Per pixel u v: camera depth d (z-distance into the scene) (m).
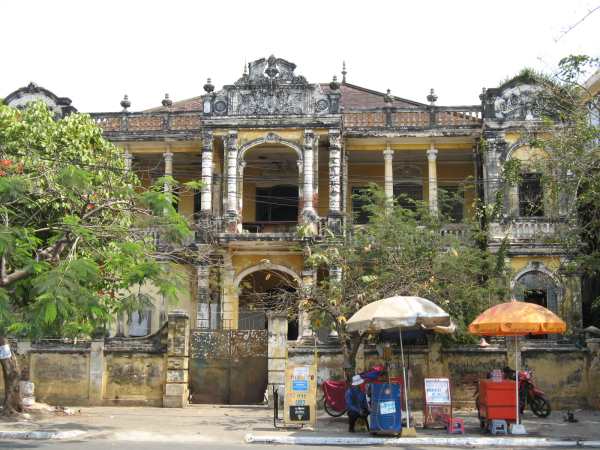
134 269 15.54
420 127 28.72
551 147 19.39
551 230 26.50
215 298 27.92
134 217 18.47
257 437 14.84
